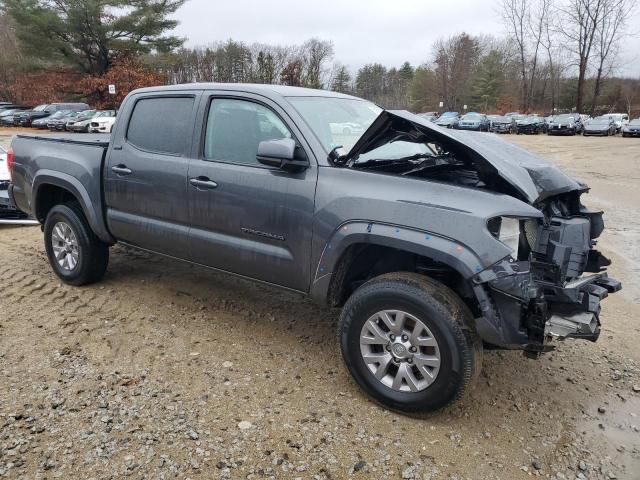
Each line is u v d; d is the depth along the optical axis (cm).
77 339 396
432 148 407
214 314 451
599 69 5366
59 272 507
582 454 290
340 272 339
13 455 267
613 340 435
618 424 320
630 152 2372
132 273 544
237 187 367
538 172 328
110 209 460
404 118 305
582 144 2864
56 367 354
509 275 278
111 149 454
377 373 319
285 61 6359
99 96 4334
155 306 463
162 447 278
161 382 341
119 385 335
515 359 395
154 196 420
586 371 382
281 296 494
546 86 6366
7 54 5059
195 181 388
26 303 461
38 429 287
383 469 270
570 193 360
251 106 377
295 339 410
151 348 387
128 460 267
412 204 300
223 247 383
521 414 325
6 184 746
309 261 341
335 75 7856
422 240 292
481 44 7225
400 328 308
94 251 488
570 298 294
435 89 7425
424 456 281
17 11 3947
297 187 341
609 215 955
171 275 540
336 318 451
